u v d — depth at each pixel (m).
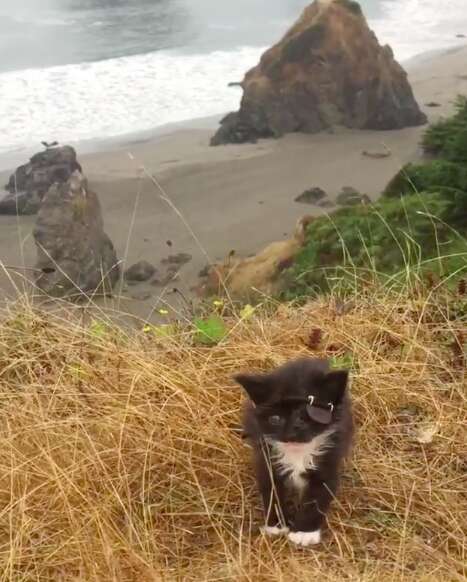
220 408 0.80
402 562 0.64
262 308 1.16
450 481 0.72
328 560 0.65
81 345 0.91
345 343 0.91
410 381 0.84
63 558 0.64
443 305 0.98
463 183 1.98
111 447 0.74
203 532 0.68
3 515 0.68
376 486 0.71
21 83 7.09
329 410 0.62
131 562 0.63
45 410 0.79
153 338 0.94
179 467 0.73
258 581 0.62
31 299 1.06
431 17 9.88
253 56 8.05
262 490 0.67
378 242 1.88
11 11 9.62
